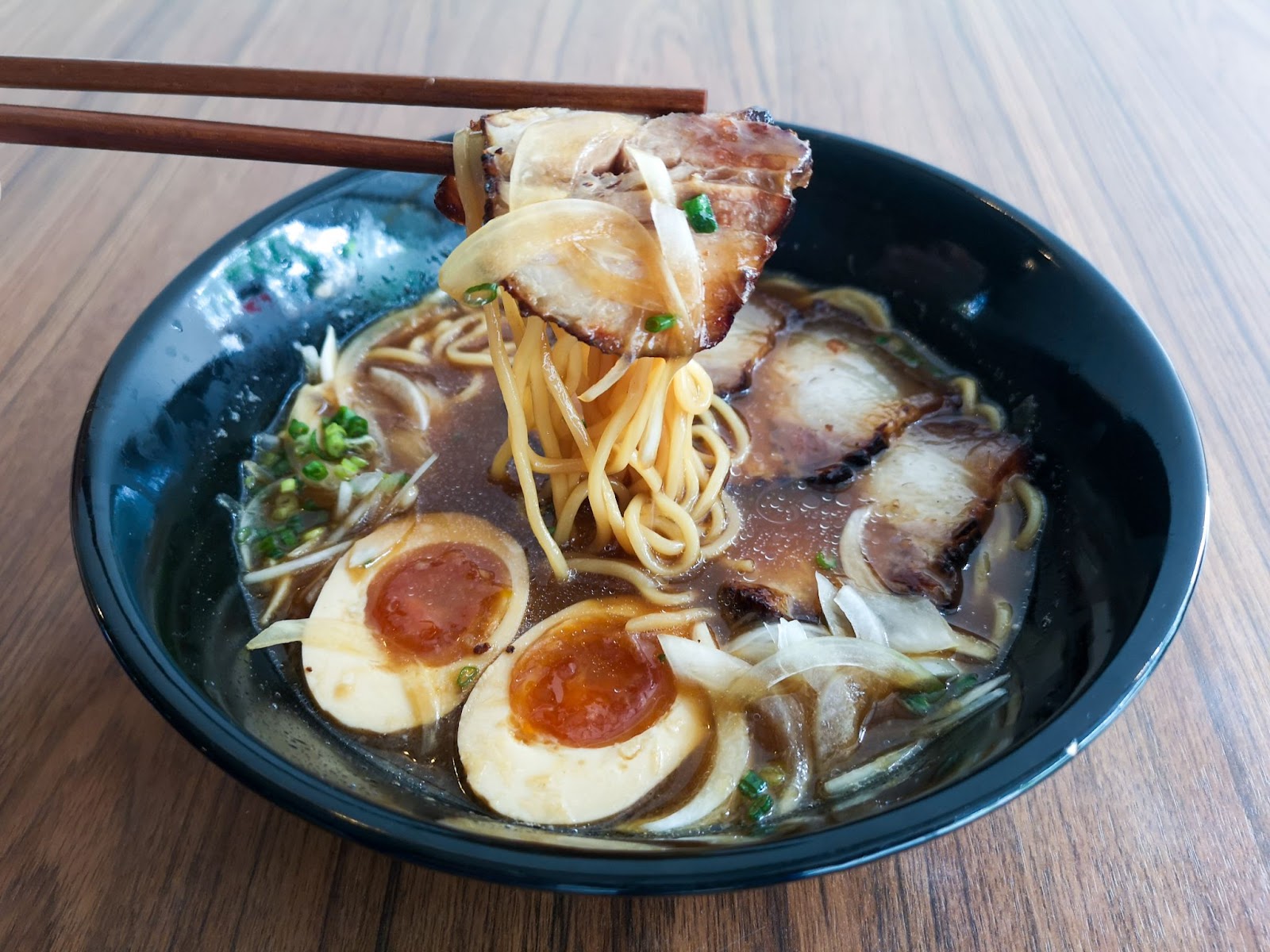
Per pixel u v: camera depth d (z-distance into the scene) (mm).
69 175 306
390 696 188
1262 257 289
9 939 158
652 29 378
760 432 242
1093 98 355
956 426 237
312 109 338
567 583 211
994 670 193
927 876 167
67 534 213
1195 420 184
